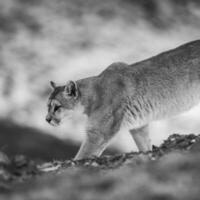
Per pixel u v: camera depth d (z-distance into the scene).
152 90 17.39
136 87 17.31
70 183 8.95
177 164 8.98
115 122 17.12
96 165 12.98
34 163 12.26
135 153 13.75
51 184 9.20
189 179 8.28
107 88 17.25
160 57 17.64
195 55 17.42
